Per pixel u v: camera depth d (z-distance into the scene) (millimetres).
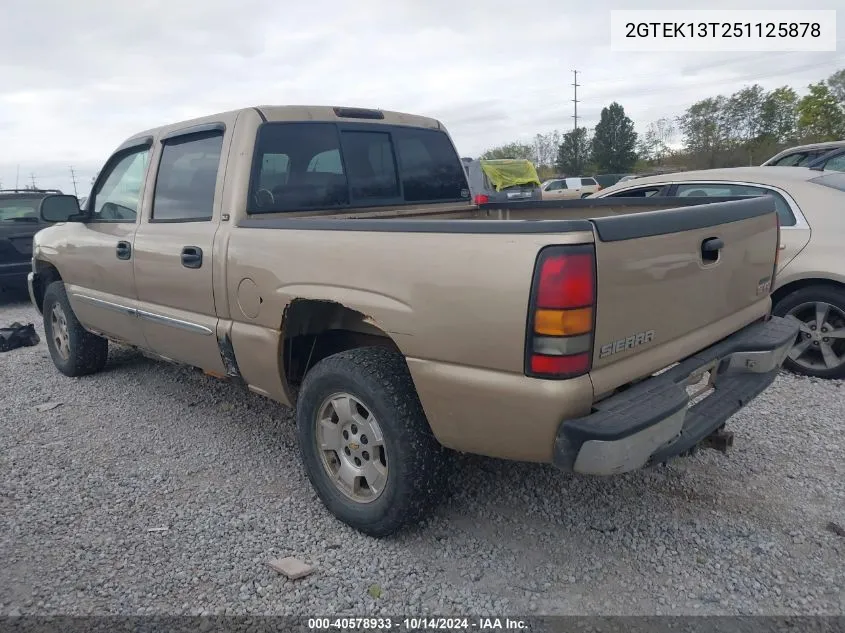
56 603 2725
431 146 4641
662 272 2678
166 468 3947
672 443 2645
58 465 4008
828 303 5012
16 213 9961
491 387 2518
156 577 2883
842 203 5070
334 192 4012
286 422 4609
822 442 4008
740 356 3213
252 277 3406
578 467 2418
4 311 9555
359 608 2672
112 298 4758
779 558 2924
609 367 2523
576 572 2867
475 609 2652
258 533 3219
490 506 3410
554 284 2330
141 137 4531
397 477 2918
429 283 2650
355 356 3053
